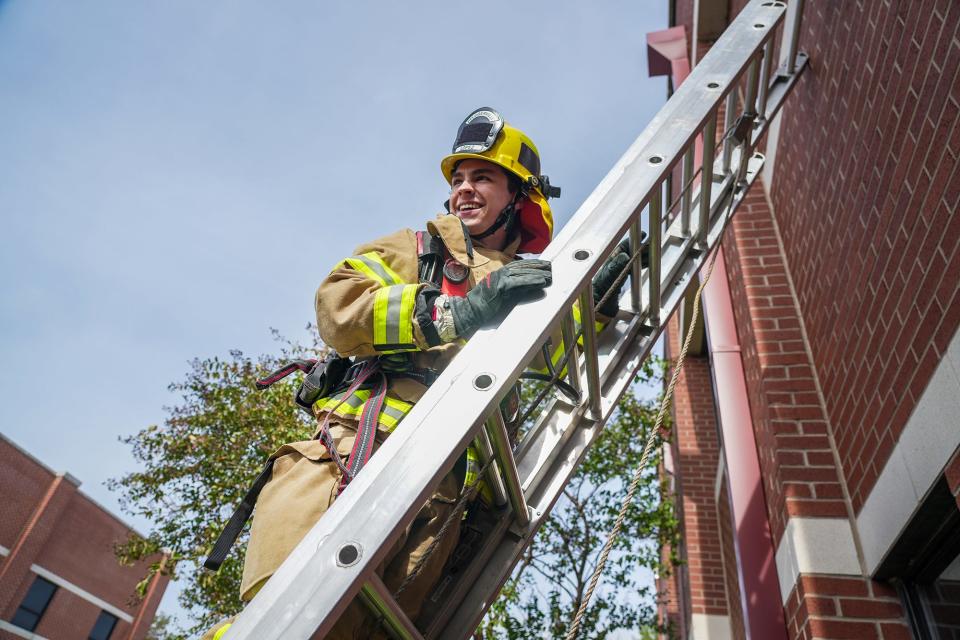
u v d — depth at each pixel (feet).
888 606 10.89
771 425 13.33
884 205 9.78
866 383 10.87
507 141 7.48
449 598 5.73
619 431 25.08
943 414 8.21
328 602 3.78
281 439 25.04
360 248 6.22
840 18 11.31
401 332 5.16
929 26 8.23
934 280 8.32
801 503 12.24
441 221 6.48
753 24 9.34
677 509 31.40
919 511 9.16
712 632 25.53
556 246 5.62
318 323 5.59
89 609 77.56
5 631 67.10
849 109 11.01
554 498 6.65
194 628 25.41
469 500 6.24
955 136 7.64
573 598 23.15
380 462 4.33
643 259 7.45
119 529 83.20
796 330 14.44
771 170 16.57
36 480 72.59
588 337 6.30
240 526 5.40
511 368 4.73
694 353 32.68
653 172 6.39
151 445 26.94
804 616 11.46
